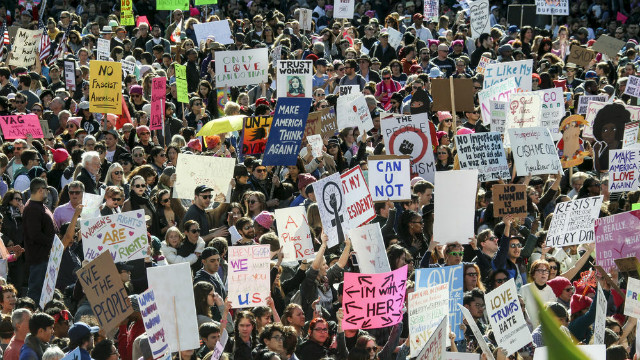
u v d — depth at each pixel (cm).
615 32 5000
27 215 1756
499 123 2644
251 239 1706
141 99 3080
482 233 1795
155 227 1972
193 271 1712
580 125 2705
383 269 1529
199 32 4181
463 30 4397
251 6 5419
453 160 2550
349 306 1352
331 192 1716
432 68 3766
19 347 1267
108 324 1298
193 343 1240
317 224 1845
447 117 2859
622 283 1691
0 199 2069
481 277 1783
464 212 1773
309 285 1530
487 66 3128
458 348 1481
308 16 4444
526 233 1991
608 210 2211
